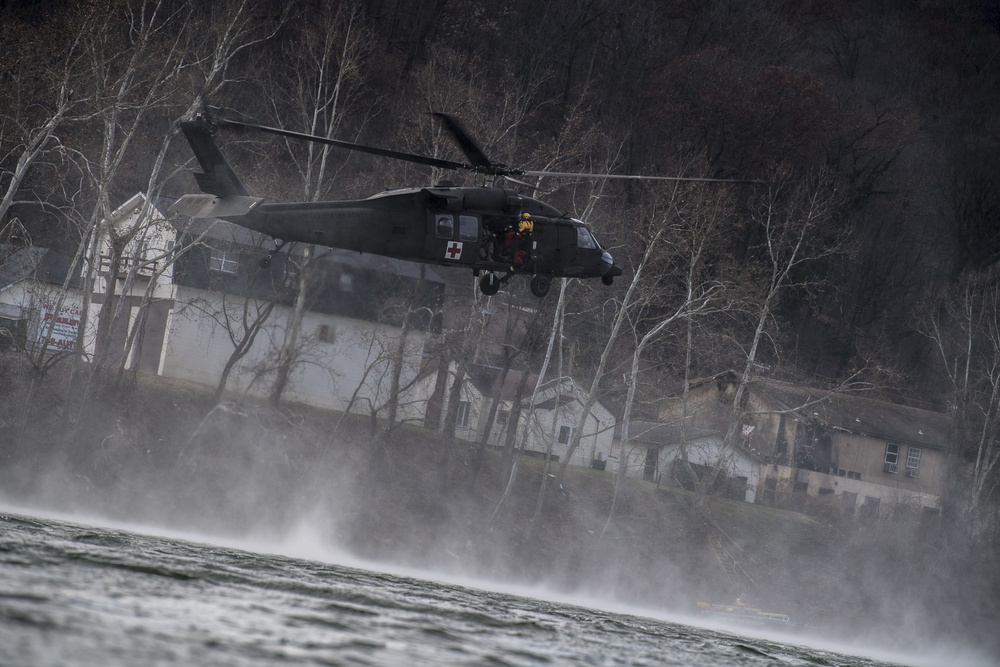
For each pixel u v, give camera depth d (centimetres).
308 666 2444
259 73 16462
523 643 3531
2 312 15725
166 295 15875
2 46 13600
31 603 2673
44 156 15138
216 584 3775
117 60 14488
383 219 7506
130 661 2211
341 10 17800
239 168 17062
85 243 14575
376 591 4750
